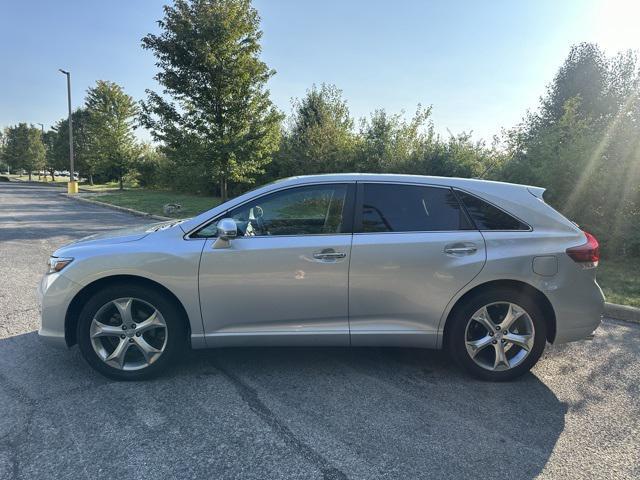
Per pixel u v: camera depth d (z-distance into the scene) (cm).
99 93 3325
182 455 264
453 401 334
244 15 1471
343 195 364
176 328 352
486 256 349
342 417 309
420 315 354
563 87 2398
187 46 1417
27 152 6275
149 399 327
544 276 352
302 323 354
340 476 249
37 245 954
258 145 1520
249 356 406
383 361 402
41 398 325
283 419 304
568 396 346
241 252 342
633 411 325
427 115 1490
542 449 278
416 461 263
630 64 1831
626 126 896
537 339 358
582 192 910
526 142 1129
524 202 369
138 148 3462
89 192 3084
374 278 347
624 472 257
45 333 348
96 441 275
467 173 1280
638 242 835
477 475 252
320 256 345
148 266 338
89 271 340
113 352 350
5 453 262
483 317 357
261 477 247
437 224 358
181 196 2555
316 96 2131
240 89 1477
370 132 1616
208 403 323
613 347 450
